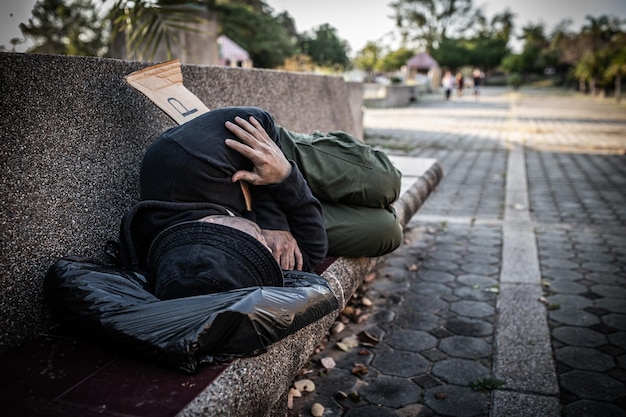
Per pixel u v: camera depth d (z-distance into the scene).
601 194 7.29
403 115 22.45
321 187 2.54
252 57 27.73
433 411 2.54
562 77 70.69
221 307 1.55
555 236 5.31
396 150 11.63
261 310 1.58
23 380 1.50
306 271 2.21
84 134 2.07
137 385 1.46
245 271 1.77
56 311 1.75
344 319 3.53
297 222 2.18
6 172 1.76
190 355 1.48
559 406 2.55
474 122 19.22
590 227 5.63
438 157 10.77
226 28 26.09
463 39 87.44
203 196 1.92
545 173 8.96
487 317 3.54
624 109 27.19
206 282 1.70
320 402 2.62
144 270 1.95
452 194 7.33
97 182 2.14
